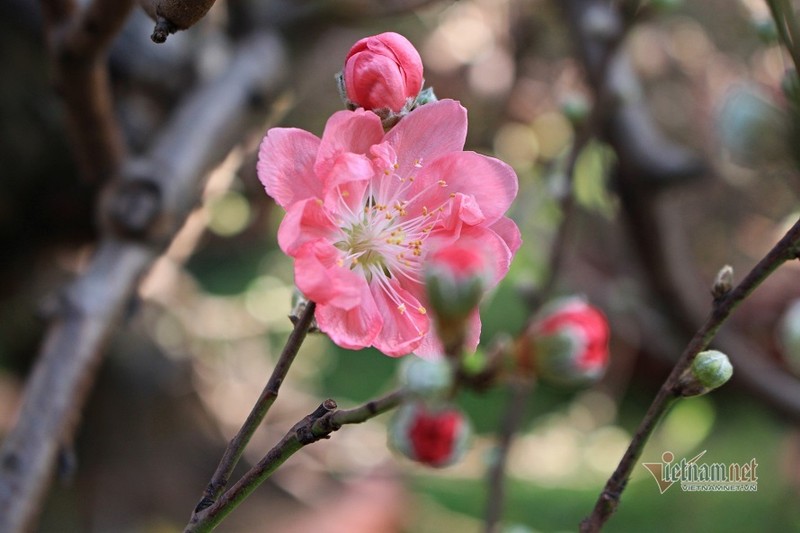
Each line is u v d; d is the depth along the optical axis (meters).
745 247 1.08
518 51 0.75
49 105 0.64
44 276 0.78
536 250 0.70
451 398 0.36
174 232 0.49
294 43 0.56
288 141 0.37
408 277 0.37
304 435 0.35
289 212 0.36
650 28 0.95
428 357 0.37
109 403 0.86
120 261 0.47
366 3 0.56
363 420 0.35
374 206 0.37
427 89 0.38
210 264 1.33
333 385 1.21
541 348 0.36
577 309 0.36
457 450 0.41
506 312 1.17
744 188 0.94
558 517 0.91
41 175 0.66
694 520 0.89
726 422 1.02
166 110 0.61
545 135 0.83
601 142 0.58
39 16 0.60
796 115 0.38
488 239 0.37
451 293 0.34
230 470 0.36
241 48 0.54
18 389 0.88
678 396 0.36
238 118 0.52
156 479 0.88
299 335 0.36
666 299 0.63
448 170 0.37
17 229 0.70
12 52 0.63
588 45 0.57
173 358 0.91
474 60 0.87
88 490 0.84
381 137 0.37
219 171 0.52
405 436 0.41
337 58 0.78
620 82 0.57
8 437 0.44
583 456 1.08
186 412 0.92
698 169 0.57
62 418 0.45
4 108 0.63
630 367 1.16
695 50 0.99
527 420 1.13
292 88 0.58
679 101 1.00
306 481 0.92
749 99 0.41
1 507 0.43
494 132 0.84
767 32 0.41
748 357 0.62
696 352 0.36
